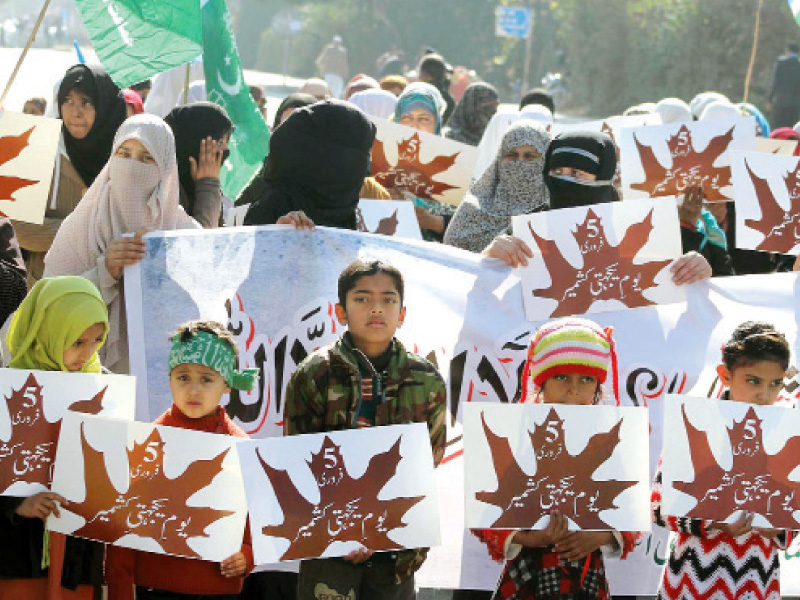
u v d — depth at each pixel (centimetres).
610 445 388
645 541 470
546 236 484
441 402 406
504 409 386
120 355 471
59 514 370
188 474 369
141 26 511
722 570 408
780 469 395
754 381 410
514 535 393
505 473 386
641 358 484
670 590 416
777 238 521
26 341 391
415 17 3831
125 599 387
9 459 371
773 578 415
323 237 480
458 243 592
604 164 545
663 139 585
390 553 399
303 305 474
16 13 3994
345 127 514
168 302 463
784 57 2148
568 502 386
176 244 469
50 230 598
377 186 648
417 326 478
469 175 695
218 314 466
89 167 628
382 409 399
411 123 873
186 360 383
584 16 3028
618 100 2908
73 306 390
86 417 369
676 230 484
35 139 506
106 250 468
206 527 370
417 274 482
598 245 484
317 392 401
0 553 383
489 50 3719
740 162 523
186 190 570
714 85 2652
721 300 490
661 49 2753
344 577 397
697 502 393
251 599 461
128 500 369
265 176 528
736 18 2620
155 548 370
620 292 484
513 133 591
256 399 467
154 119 492
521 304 483
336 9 4047
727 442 395
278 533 367
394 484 374
